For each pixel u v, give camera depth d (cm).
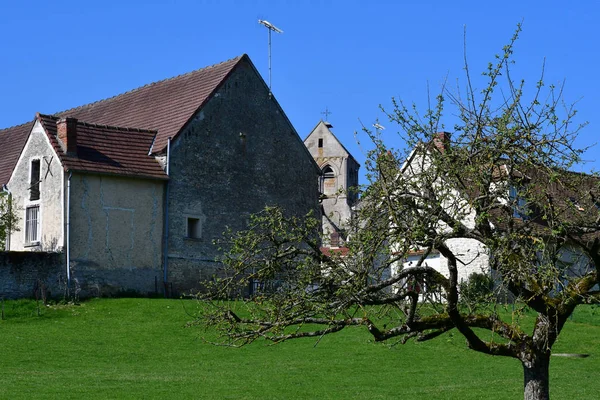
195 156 4612
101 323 3662
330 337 3509
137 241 4372
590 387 2609
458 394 2461
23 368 2809
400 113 1566
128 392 2414
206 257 4594
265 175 4900
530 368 1586
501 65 1537
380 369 2911
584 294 1537
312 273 1551
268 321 1560
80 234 4200
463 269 4166
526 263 1454
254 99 4906
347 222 1603
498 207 1490
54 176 4256
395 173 1547
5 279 3953
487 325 1589
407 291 1602
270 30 5112
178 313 3866
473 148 1525
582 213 1545
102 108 5525
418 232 1422
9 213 4175
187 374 2772
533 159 1475
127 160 4422
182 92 4950
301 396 2425
